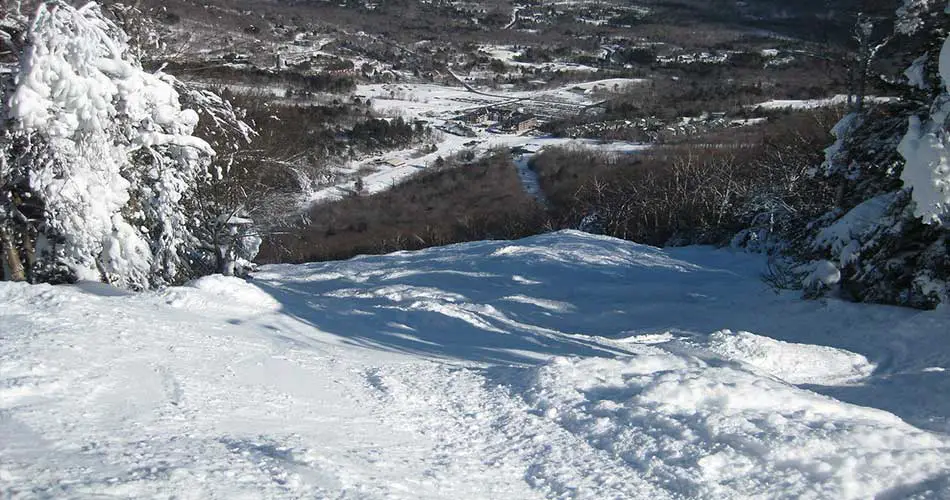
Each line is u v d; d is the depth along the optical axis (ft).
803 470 16.89
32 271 48.06
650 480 17.03
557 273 70.08
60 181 44.06
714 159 121.19
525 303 56.34
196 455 15.29
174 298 37.81
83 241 45.75
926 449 18.37
